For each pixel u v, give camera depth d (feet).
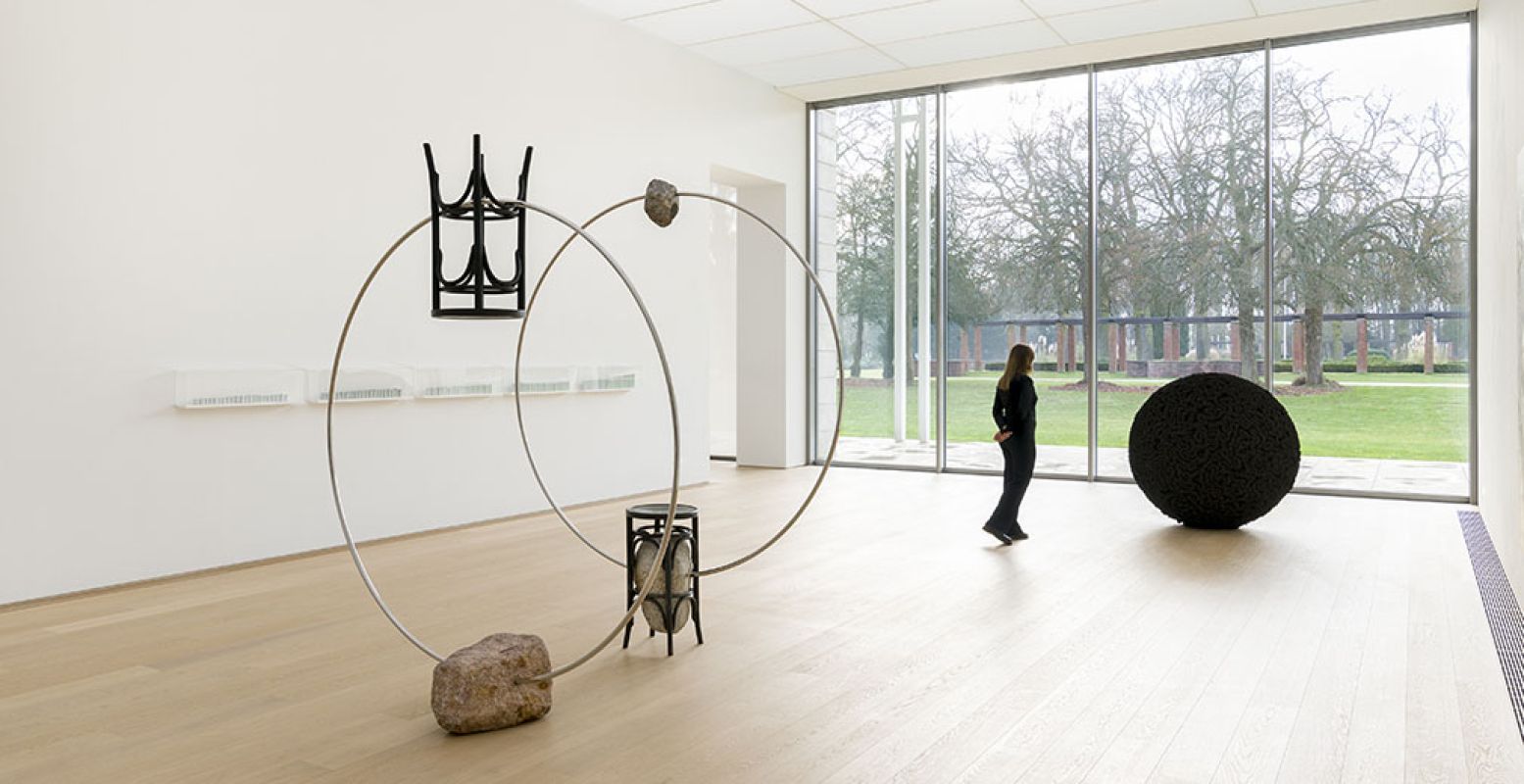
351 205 19.13
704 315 28.40
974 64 28.91
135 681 11.37
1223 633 13.10
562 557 18.24
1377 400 25.49
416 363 20.36
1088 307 29.07
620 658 12.23
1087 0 23.50
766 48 27.45
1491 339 20.02
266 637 13.12
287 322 18.08
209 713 10.34
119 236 15.71
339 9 18.88
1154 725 9.90
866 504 24.59
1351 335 25.80
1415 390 25.05
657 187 12.89
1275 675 11.41
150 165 16.07
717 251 35.88
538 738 9.66
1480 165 22.72
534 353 22.98
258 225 17.60
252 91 17.48
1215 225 27.40
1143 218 28.35
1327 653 12.25
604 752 9.29
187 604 14.83
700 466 28.32
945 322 31.19
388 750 9.38
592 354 24.58
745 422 32.96
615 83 25.17
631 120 25.66
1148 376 28.35
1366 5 23.72
